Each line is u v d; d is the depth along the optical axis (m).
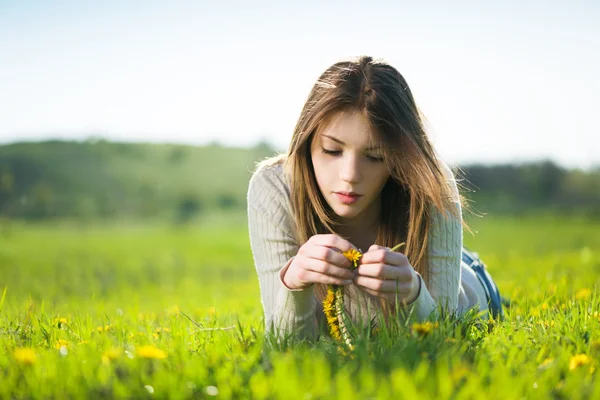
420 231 2.59
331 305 2.38
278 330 2.30
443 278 2.69
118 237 26.39
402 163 2.33
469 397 1.56
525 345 2.12
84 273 12.97
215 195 42.88
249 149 53.34
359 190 2.32
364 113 2.24
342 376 1.65
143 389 1.69
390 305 2.58
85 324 3.00
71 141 49.28
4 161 43.56
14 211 36.97
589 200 39.41
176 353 2.03
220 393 1.65
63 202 38.59
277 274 2.65
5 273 12.86
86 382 1.72
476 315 2.52
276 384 1.62
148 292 8.29
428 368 1.80
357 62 2.36
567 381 1.76
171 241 23.95
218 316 3.48
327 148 2.31
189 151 51.41
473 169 41.09
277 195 2.65
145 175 45.22
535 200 39.81
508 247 17.59
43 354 2.15
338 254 2.23
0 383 1.78
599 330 2.33
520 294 3.94
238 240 24.08
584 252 7.64
